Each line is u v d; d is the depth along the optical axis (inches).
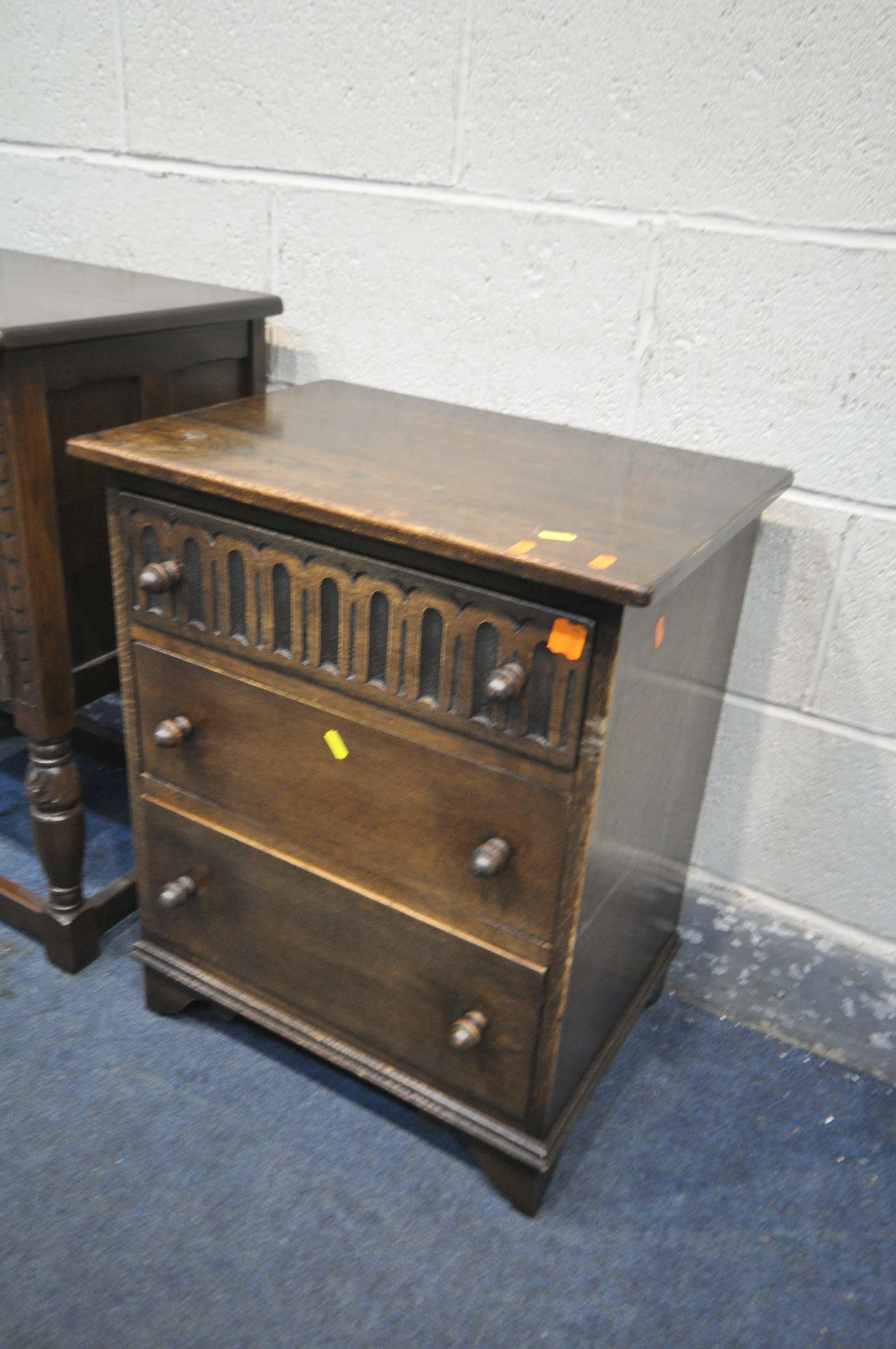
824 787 50.9
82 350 43.8
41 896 58.1
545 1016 39.3
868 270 41.9
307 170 52.7
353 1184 44.8
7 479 42.8
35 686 46.9
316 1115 48.0
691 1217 44.7
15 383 41.1
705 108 42.7
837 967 53.1
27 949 56.4
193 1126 46.8
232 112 53.6
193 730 44.0
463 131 47.9
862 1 38.5
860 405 43.9
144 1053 50.4
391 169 50.4
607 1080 51.5
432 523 33.8
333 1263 41.4
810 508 46.4
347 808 40.8
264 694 40.9
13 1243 41.1
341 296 54.5
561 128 45.8
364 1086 49.7
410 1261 41.8
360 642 37.1
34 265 56.5
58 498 45.8
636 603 29.7
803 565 47.4
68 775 50.1
